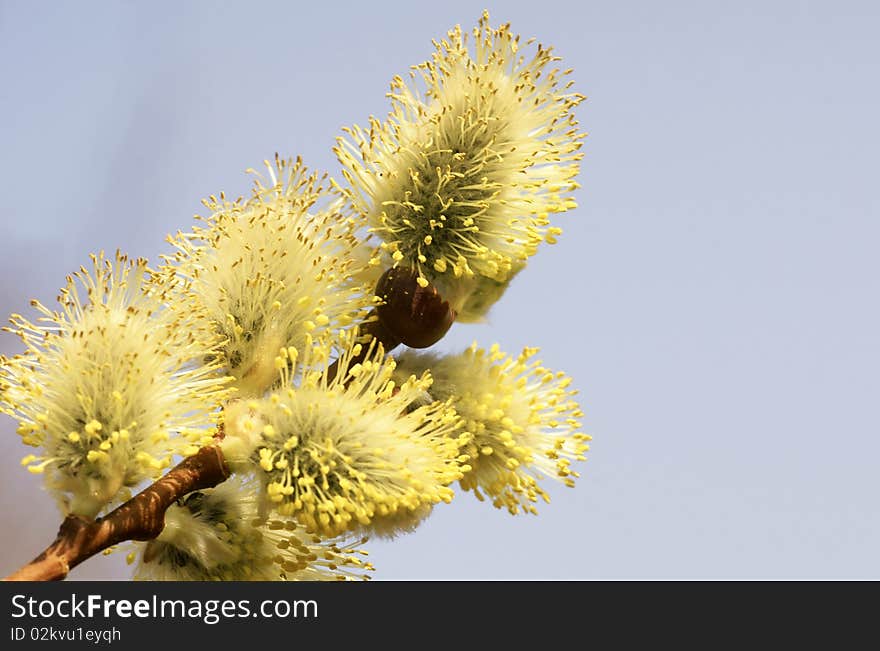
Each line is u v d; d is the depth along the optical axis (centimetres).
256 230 40
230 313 40
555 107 41
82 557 38
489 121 41
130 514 39
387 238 41
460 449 40
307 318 40
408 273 41
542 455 41
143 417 39
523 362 41
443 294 41
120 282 39
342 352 40
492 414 40
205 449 39
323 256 40
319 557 40
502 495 41
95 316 39
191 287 40
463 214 41
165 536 39
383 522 39
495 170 41
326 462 39
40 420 38
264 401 40
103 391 39
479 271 41
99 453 38
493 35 41
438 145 41
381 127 41
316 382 39
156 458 39
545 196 41
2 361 39
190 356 39
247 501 40
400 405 40
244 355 40
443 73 41
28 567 38
